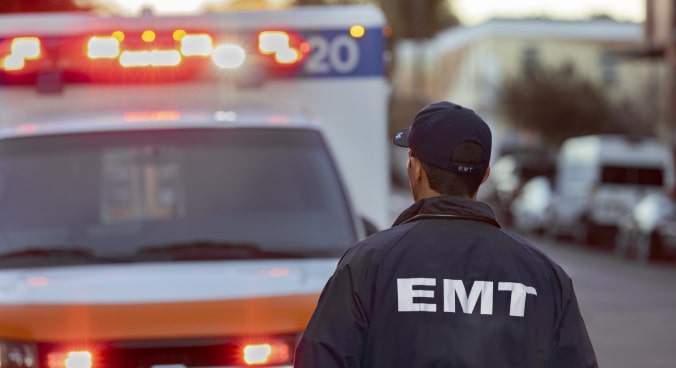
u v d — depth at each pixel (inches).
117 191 276.4
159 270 251.6
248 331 225.9
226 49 326.6
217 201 274.8
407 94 3218.5
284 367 226.5
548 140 2476.6
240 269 252.1
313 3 1437.0
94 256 261.6
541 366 154.5
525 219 1705.2
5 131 286.5
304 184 278.2
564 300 158.1
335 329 154.6
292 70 333.4
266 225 270.7
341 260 159.8
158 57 325.7
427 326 153.3
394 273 155.7
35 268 259.0
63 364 223.0
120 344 224.1
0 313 228.1
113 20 327.0
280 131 287.3
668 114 1635.1
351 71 336.2
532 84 2513.5
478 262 156.5
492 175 2145.7
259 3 1062.4
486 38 2918.3
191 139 282.8
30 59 323.0
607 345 564.4
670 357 527.2
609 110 2439.7
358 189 337.4
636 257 1230.9
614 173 1476.4
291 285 236.5
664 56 1497.3
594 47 2893.7
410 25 2753.4
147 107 326.0
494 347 153.2
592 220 1459.2
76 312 226.2
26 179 275.1
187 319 225.8
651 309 723.4
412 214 163.3
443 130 159.5
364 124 337.1
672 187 1304.1
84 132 283.1
